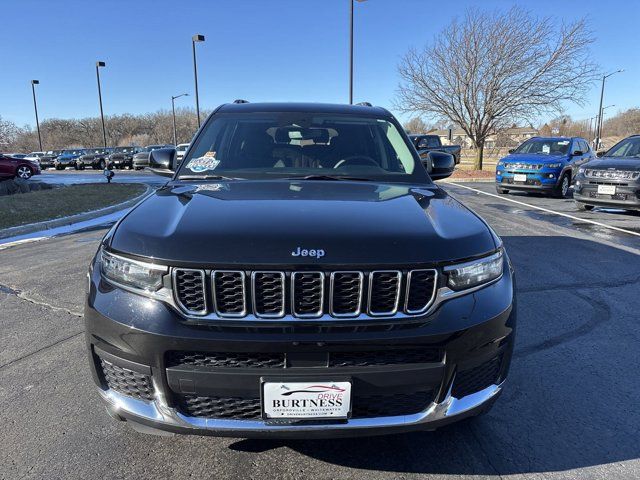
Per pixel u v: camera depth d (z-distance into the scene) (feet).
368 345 6.08
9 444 8.05
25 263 19.89
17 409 9.08
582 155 45.01
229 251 6.18
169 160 11.65
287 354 6.08
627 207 30.01
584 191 31.96
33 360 11.06
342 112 11.98
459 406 6.66
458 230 7.06
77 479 7.23
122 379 6.66
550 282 16.88
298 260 6.08
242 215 7.00
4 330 12.73
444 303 6.44
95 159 122.83
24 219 31.27
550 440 8.27
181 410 6.39
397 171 10.41
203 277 6.11
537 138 46.80
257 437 6.32
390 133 11.53
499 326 6.80
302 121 11.44
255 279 6.07
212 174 10.02
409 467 7.58
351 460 7.72
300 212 7.13
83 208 36.78
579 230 26.43
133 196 45.14
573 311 14.14
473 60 66.74
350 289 6.16
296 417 6.21
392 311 6.24
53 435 8.30
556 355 11.39
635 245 22.61
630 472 7.50
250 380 6.10
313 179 9.78
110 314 6.47
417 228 6.81
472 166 86.69
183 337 6.05
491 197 42.29
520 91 65.10
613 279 17.21
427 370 6.31
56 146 291.58
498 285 7.06
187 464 7.59
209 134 11.09
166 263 6.22
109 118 304.71
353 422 6.36
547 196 43.14
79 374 10.41
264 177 9.86
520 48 64.23
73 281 17.01
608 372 10.61
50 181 72.54
